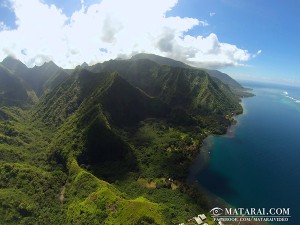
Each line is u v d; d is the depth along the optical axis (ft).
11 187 510.99
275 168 647.97
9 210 447.42
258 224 431.02
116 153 645.92
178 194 510.99
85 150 632.38
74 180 521.24
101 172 584.40
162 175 583.17
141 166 618.44
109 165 615.57
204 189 543.39
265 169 641.81
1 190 493.36
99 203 424.46
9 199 463.42
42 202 482.69
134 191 522.06
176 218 431.84
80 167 581.53
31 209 455.22
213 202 496.64
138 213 385.09
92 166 609.01
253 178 593.01
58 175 569.23
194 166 644.27
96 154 636.48
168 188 536.01
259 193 530.27
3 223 428.97
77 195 479.41
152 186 546.67
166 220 410.11
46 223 437.58
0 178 525.34
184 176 584.81
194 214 449.89
